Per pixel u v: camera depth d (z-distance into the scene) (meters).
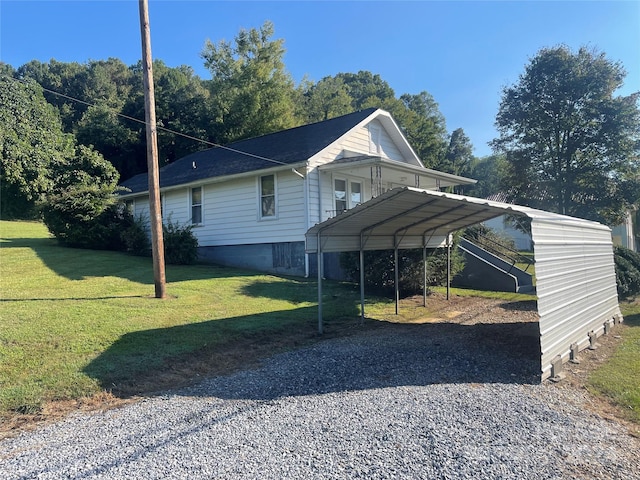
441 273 13.02
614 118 22.50
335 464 3.18
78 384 4.97
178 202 17.33
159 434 3.76
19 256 12.98
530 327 8.58
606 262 9.41
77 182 15.73
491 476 3.03
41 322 6.71
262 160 14.98
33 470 3.15
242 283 11.43
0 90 28.20
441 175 15.63
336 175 14.84
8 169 26.62
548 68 24.05
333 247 8.38
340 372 5.61
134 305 8.26
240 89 35.25
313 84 46.12
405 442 3.54
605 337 8.21
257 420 4.04
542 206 25.61
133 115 37.41
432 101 53.12
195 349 6.41
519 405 4.49
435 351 6.63
